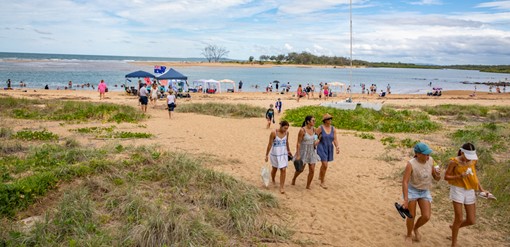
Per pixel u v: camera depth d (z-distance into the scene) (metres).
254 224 6.23
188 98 34.56
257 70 121.50
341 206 7.53
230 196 6.92
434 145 13.98
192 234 5.46
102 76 63.06
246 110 22.42
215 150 11.76
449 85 77.12
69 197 6.18
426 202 5.79
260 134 15.27
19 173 7.74
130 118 17.91
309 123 8.09
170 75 35.09
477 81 96.81
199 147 12.09
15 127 14.39
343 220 6.86
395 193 8.45
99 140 12.24
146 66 108.69
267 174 8.32
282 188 8.10
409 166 5.73
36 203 6.25
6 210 5.84
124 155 9.30
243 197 7.09
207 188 7.46
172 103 19.30
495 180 8.68
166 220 5.65
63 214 5.67
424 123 19.03
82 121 16.83
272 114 17.42
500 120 24.52
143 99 21.27
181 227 5.49
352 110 22.36
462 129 18.41
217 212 6.50
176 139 13.27
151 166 8.29
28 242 4.97
